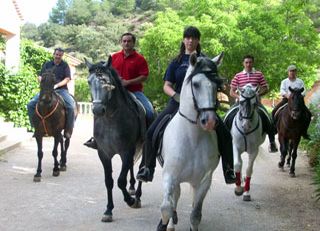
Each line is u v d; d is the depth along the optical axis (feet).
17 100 51.72
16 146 42.32
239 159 24.56
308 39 83.66
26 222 19.88
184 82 15.67
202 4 84.17
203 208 23.07
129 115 20.47
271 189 28.30
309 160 38.37
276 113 35.83
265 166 37.29
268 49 76.48
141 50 90.07
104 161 20.45
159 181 29.40
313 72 84.69
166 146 16.30
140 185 22.59
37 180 28.25
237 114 24.47
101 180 29.43
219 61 15.53
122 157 20.71
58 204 23.02
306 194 27.09
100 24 247.91
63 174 31.12
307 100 91.91
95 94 18.62
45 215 21.02
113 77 19.76
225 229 19.77
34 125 29.04
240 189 25.32
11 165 33.60
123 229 19.13
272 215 22.27
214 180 30.40
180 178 16.08
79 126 71.51
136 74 23.09
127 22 247.29
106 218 20.04
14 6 62.85
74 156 39.55
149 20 240.12
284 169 36.01
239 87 25.12
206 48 77.41
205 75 14.62
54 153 30.17
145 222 20.17
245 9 86.28
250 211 22.86
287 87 36.09
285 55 78.48
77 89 121.49
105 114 19.65
